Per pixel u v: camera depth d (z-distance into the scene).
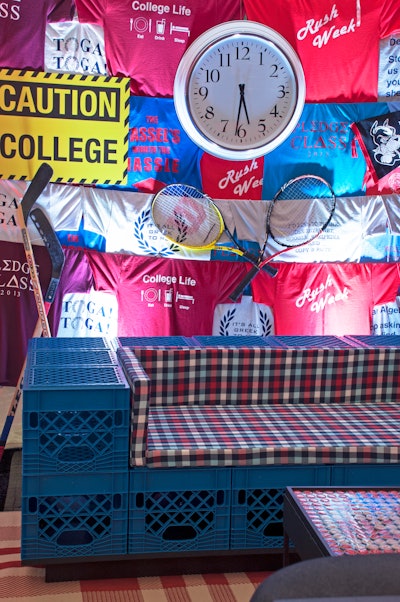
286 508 2.62
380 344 4.14
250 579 3.20
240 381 3.95
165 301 4.66
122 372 3.35
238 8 4.46
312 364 3.99
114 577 3.19
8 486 4.04
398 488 2.72
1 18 4.25
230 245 4.67
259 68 4.52
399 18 4.55
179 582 3.16
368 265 4.75
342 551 2.24
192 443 3.28
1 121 4.34
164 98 4.50
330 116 4.62
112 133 4.48
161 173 4.56
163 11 4.41
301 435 3.46
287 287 4.72
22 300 4.47
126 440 3.14
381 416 3.81
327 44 4.55
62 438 3.12
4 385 4.48
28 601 2.94
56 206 4.47
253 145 4.59
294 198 4.66
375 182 4.70
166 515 3.30
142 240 4.59
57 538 3.20
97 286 4.57
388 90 4.63
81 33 4.36
